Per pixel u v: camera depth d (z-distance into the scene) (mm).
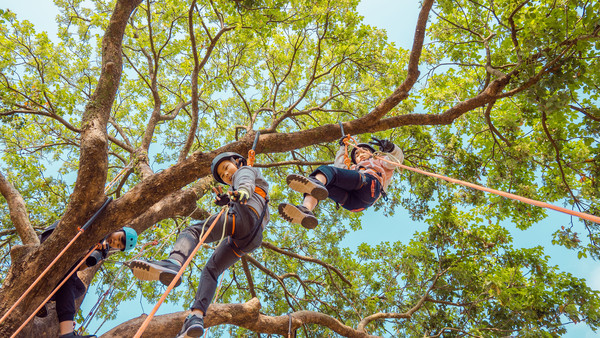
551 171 10273
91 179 4707
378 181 4414
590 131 8102
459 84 11531
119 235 5070
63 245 4582
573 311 9859
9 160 11359
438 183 11695
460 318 10734
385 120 6871
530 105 9453
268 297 12289
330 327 7605
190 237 3756
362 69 11047
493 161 11109
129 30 11844
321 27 9742
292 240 13109
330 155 13188
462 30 10070
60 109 8914
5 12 9281
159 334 5211
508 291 10211
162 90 13961
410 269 11391
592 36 6371
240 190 3133
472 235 11305
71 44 11812
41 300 4496
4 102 7848
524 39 7074
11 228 10195
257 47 11883
